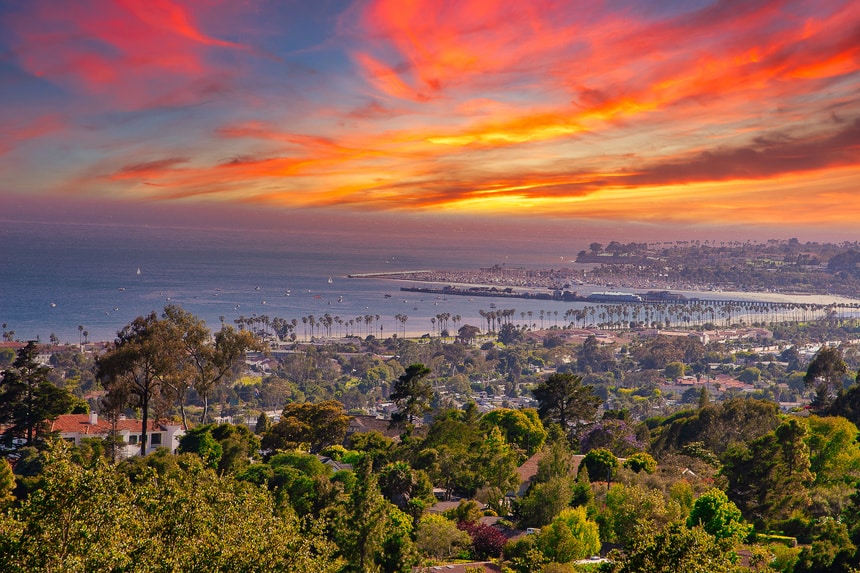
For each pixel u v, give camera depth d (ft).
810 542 202.49
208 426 299.17
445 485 256.93
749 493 223.10
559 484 212.64
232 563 109.40
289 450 300.20
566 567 160.35
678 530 104.99
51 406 291.38
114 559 92.63
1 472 211.61
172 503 116.98
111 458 272.31
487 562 182.70
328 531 173.88
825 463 263.70
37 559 89.92
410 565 164.76
